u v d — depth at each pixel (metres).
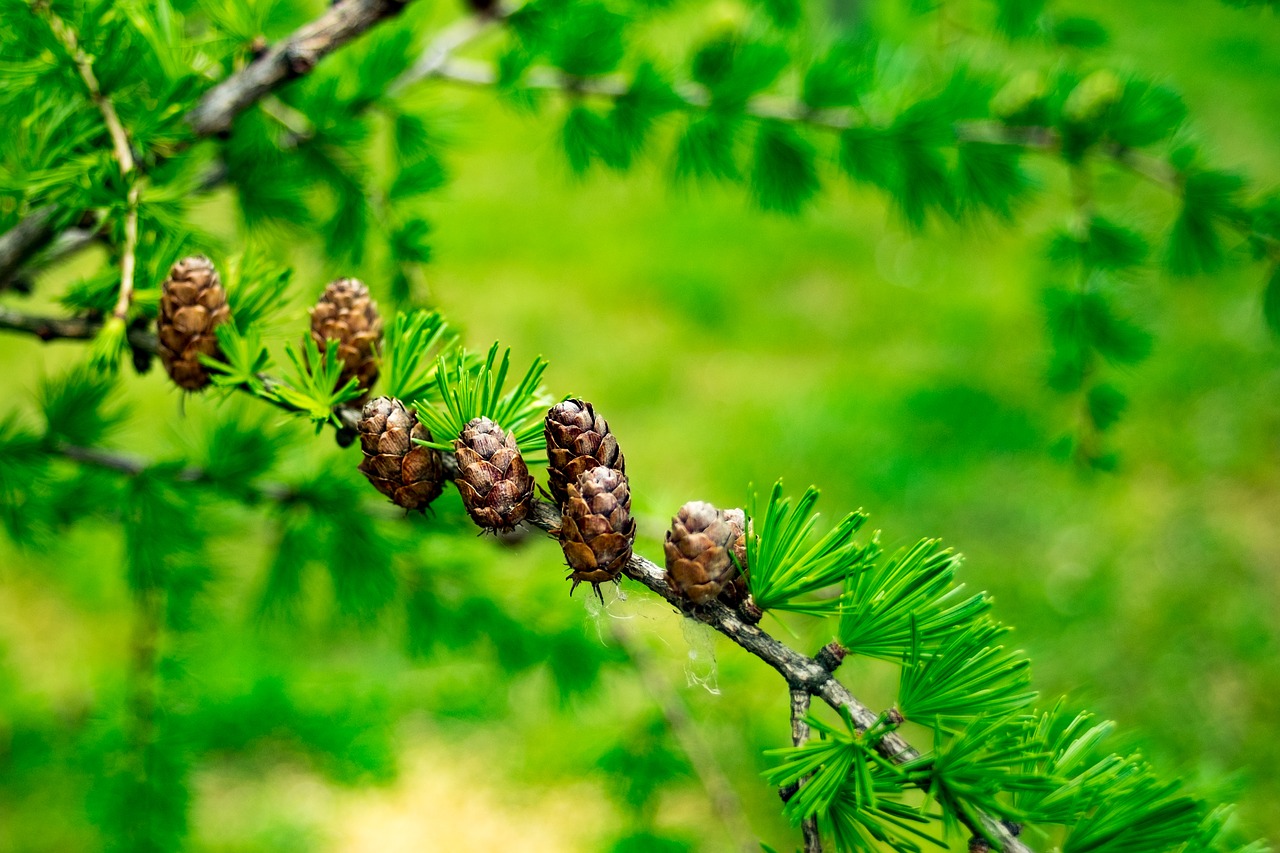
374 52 0.84
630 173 1.01
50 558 0.93
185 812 1.01
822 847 0.64
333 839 1.69
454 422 0.66
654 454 2.79
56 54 0.71
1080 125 0.89
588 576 0.64
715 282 3.52
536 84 0.91
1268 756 2.02
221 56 0.76
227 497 0.86
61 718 1.15
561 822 1.86
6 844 1.40
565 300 3.42
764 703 1.06
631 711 1.15
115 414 0.84
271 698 1.10
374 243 0.91
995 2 0.99
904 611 0.65
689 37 1.01
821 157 0.98
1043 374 1.05
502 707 1.21
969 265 3.54
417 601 0.96
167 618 0.95
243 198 0.82
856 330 3.29
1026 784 0.63
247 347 0.68
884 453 2.73
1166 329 2.98
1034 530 2.54
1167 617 2.32
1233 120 3.55
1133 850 0.63
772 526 0.65
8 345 2.87
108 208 0.72
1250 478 2.65
